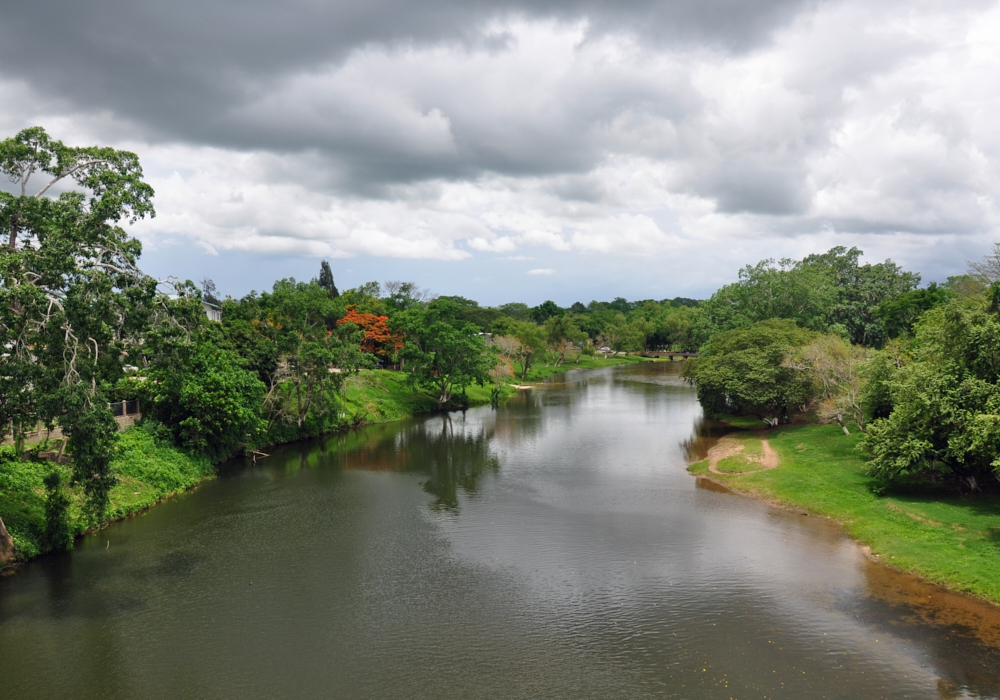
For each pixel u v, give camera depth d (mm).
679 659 22562
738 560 31172
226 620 25781
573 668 22109
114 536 35562
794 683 20922
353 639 24266
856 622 24750
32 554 31859
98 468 29375
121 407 48281
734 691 20562
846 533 34312
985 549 29281
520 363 133375
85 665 22500
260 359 64812
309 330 74312
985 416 30844
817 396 61875
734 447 56344
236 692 20953
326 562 31797
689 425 72062
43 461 37812
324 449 61594
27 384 26672
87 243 28266
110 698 20625
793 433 58250
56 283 27078
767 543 33312
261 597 27859
